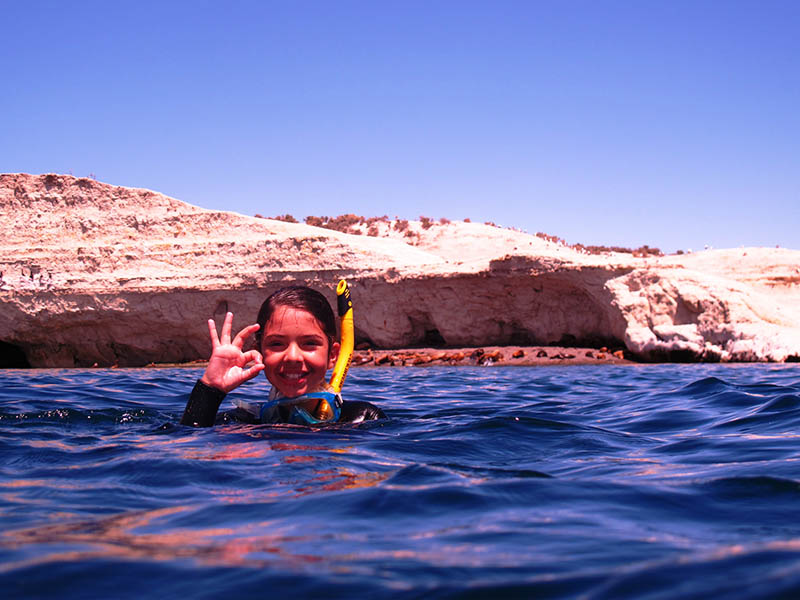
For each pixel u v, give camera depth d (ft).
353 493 7.79
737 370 60.85
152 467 9.62
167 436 12.81
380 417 15.89
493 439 12.67
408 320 111.75
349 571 4.95
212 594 4.48
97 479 9.00
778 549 4.93
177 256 122.21
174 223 127.24
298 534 6.16
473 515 6.89
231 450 11.12
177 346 119.85
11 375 55.67
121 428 14.78
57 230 129.18
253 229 124.98
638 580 4.41
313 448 11.34
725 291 93.15
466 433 13.23
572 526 6.47
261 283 114.73
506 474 9.00
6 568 4.99
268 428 13.71
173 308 116.06
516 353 98.43
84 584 4.68
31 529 6.42
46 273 121.80
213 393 14.17
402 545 5.76
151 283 117.50
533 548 5.67
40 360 120.88
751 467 9.71
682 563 4.68
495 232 198.29
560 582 4.63
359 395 27.91
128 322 117.29
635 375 52.03
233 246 121.08
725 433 13.78
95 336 119.14
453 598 4.33
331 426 14.32
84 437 13.09
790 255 156.56
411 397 26.61
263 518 6.83
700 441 12.83
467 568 5.04
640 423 16.30
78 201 130.93
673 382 36.91
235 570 4.96
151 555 5.38
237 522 6.68
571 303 104.94
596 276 99.55
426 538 6.02
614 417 17.66
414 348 110.93
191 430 13.51
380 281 110.63
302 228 126.00
